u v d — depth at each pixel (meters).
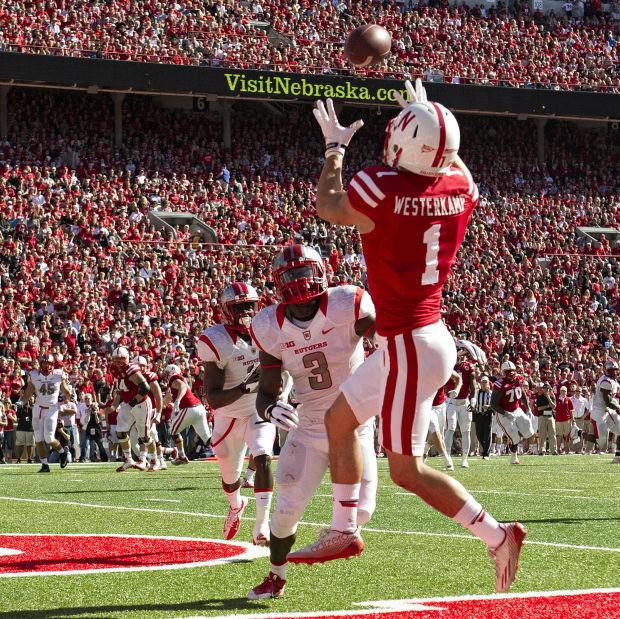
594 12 120.88
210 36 99.38
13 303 65.56
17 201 78.12
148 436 42.75
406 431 11.43
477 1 117.06
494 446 63.62
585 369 76.38
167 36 97.56
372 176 11.29
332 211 11.69
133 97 97.19
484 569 15.38
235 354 19.28
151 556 17.05
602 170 111.50
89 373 58.56
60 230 76.12
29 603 12.84
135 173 91.44
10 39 89.56
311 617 11.66
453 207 11.49
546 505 26.33
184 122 98.62
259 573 15.20
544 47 114.06
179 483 35.09
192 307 72.38
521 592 13.25
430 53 108.44
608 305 90.69
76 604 12.78
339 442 12.66
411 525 21.67
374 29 14.16
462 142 108.06
